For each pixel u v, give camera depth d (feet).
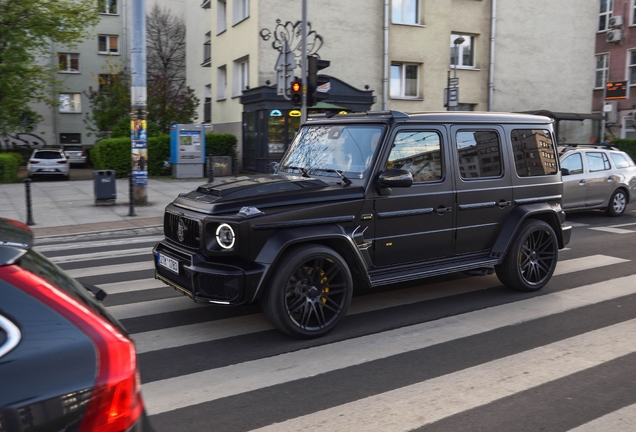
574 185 41.22
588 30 93.35
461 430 11.17
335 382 13.41
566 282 23.02
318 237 15.67
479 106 86.07
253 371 14.02
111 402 6.14
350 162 17.80
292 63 46.42
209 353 15.20
